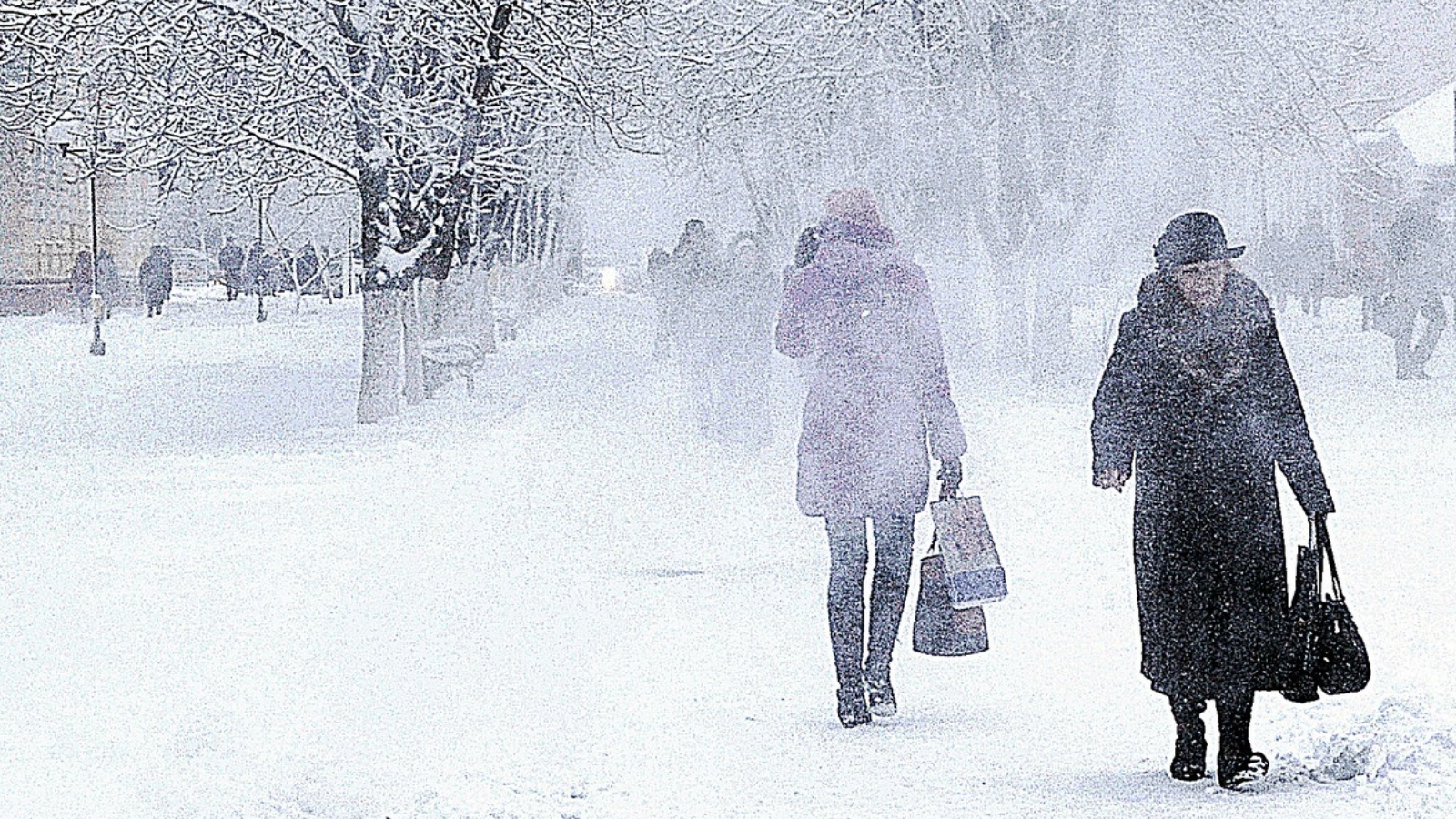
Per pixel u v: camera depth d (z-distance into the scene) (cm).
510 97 7219
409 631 2906
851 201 2647
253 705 2344
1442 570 3291
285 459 5706
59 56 7000
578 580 3497
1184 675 2047
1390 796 1848
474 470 5406
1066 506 4425
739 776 2086
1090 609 3116
